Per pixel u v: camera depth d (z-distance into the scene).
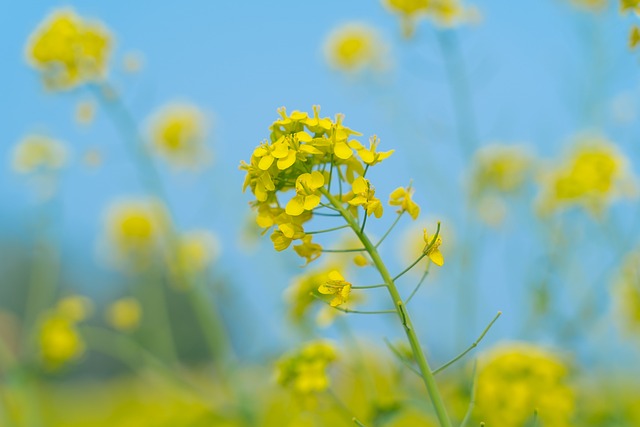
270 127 0.65
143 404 1.63
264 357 1.20
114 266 1.59
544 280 1.09
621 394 1.07
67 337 1.31
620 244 1.11
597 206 1.16
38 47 1.18
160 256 1.58
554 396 0.85
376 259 0.64
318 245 0.65
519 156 1.33
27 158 1.43
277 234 0.65
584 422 0.96
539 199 1.22
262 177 0.64
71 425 1.69
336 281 0.63
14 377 1.29
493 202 1.28
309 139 0.64
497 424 0.85
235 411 1.13
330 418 1.01
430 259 0.64
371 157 0.64
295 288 0.92
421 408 0.81
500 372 0.86
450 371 1.06
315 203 0.63
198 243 1.44
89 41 1.19
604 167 1.17
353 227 0.64
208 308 1.22
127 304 1.39
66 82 1.20
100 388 2.17
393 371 0.87
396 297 0.63
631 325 1.16
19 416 1.30
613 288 1.17
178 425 1.18
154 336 1.37
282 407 1.18
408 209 0.65
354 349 0.86
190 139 1.54
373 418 0.81
